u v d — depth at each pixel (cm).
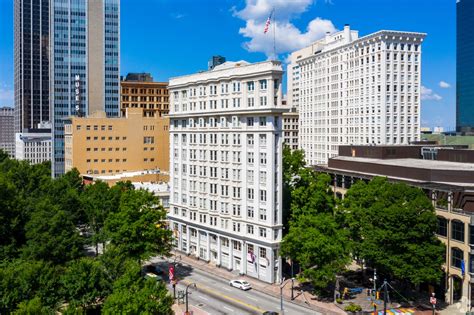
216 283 8588
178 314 6969
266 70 8400
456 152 10538
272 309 7225
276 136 8544
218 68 10438
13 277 5784
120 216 8594
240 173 9094
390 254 7081
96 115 17675
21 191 10850
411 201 7169
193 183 10444
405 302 7400
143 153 17075
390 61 18762
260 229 8719
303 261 7300
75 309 5356
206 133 9950
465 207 7219
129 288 5525
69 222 8375
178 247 10925
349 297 7612
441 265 7269
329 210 8650
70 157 16688
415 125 19388
